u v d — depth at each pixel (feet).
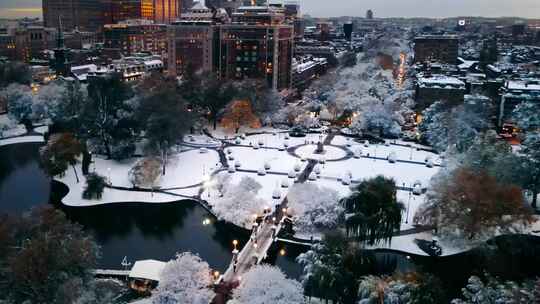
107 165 579.48
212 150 652.89
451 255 391.04
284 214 442.50
